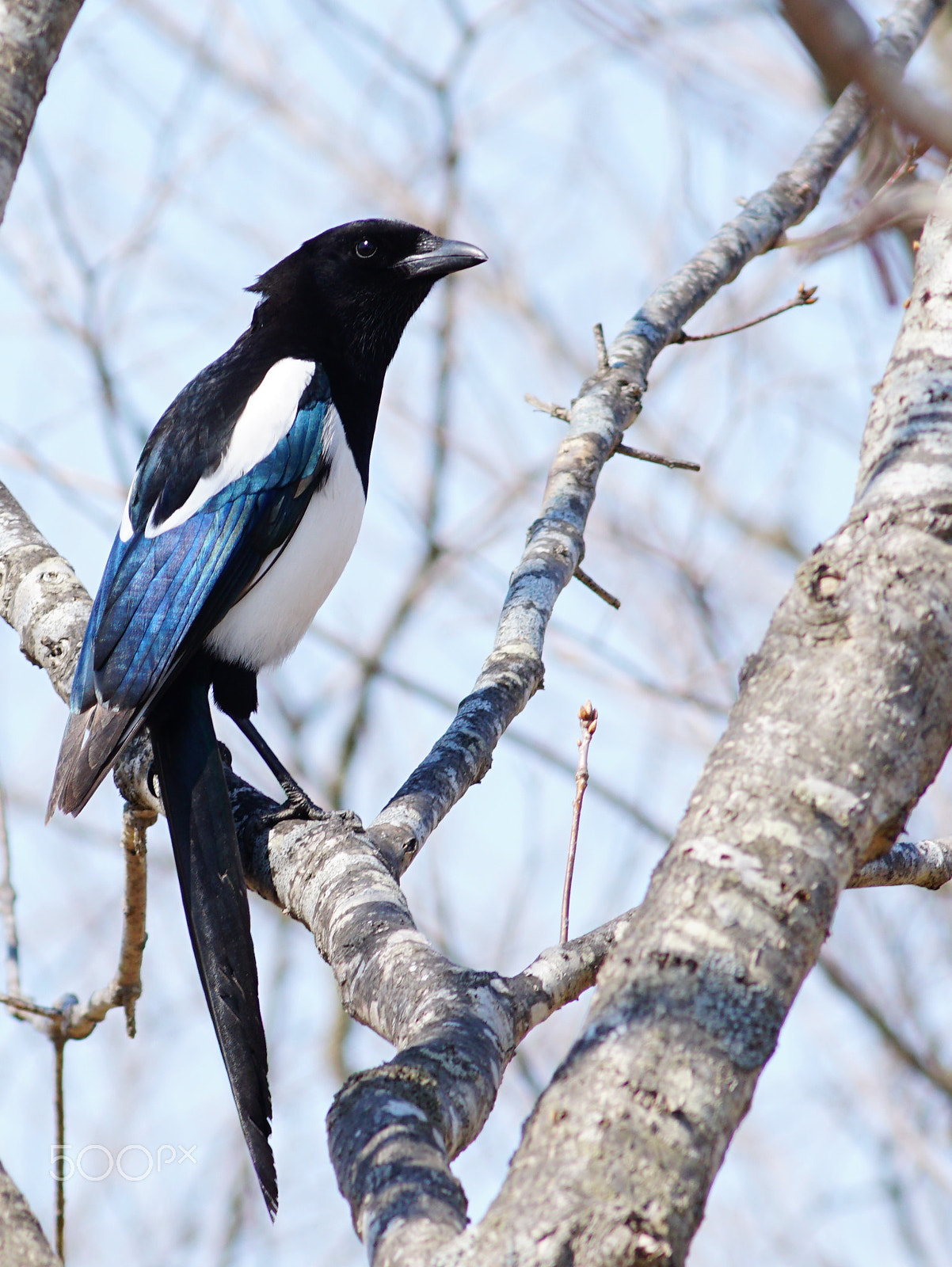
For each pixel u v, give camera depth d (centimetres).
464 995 504
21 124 604
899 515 400
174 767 774
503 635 834
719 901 369
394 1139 404
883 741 380
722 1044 354
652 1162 341
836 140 1144
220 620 920
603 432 952
